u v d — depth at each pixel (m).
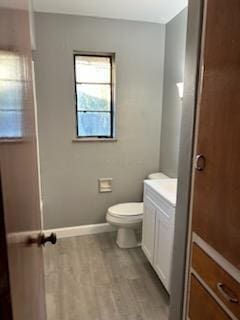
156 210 2.20
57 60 2.69
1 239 0.44
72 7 2.46
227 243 1.00
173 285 1.56
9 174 0.51
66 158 2.89
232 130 0.96
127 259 2.59
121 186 3.12
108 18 2.72
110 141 2.98
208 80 1.11
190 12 1.26
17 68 0.65
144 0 2.31
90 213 3.08
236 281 0.96
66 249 2.76
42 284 1.12
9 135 0.53
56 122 2.80
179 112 2.63
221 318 1.06
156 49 2.91
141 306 1.98
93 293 2.11
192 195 1.31
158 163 3.16
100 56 2.90
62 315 1.88
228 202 0.99
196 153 1.25
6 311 0.46
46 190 2.89
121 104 2.94
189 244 1.36
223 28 0.99
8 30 0.56
